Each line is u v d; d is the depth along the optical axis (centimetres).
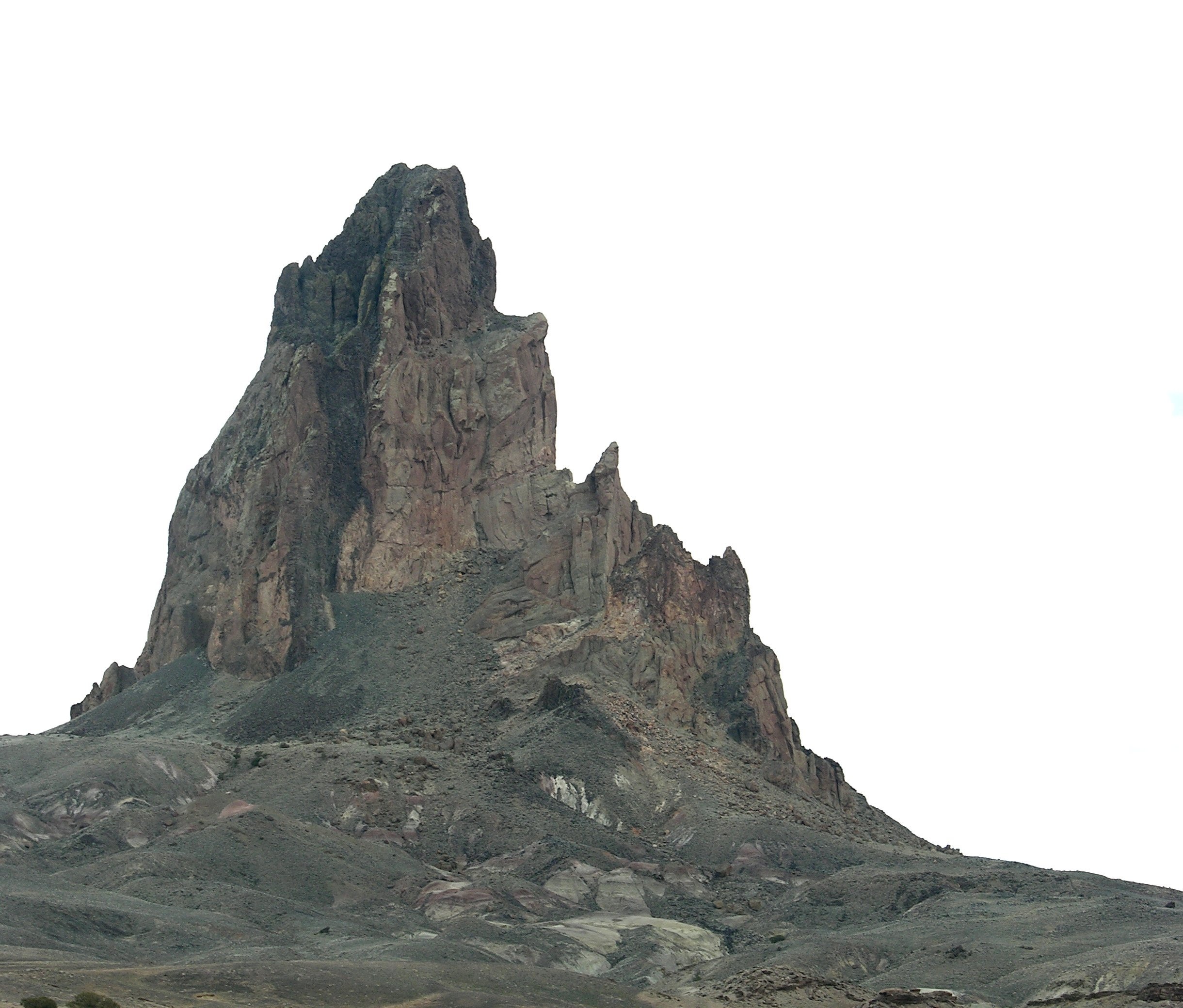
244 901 17450
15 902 15450
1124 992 14950
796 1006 14900
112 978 12750
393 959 14950
